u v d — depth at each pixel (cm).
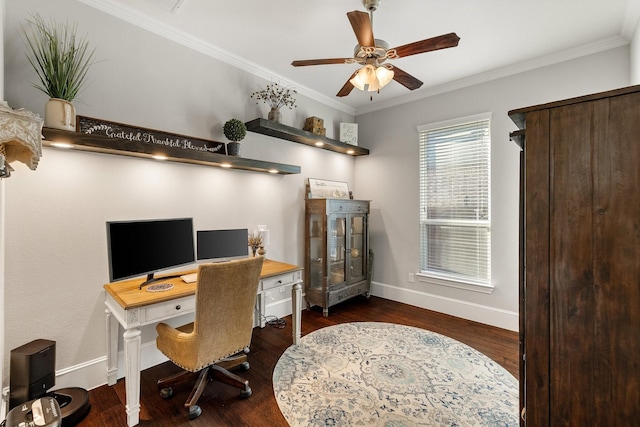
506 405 192
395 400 196
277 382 216
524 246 127
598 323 108
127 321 171
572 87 279
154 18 233
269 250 331
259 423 175
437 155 371
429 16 230
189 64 262
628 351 103
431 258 379
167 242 221
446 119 360
